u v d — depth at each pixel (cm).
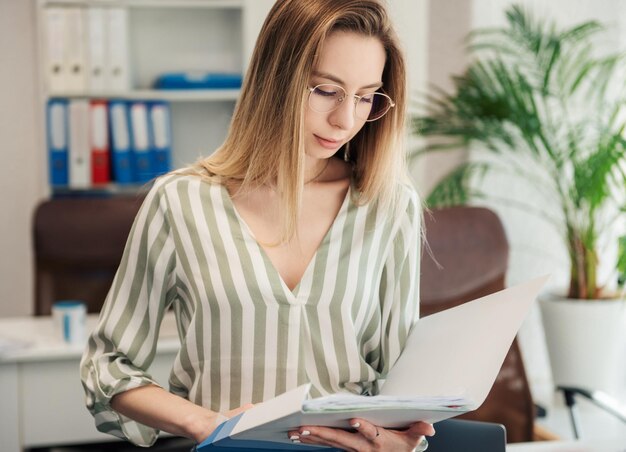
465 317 150
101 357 156
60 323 287
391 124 154
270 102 148
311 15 142
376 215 156
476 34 399
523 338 427
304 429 129
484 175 416
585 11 405
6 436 277
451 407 126
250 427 123
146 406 148
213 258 151
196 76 416
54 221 322
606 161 360
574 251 379
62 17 402
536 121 373
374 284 157
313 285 151
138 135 408
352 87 142
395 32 147
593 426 360
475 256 288
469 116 387
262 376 150
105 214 326
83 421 281
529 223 423
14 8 435
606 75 383
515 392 279
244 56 420
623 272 364
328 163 160
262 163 151
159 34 434
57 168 407
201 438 142
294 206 147
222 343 150
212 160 159
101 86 407
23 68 438
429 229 286
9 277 450
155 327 158
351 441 132
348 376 152
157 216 155
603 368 377
